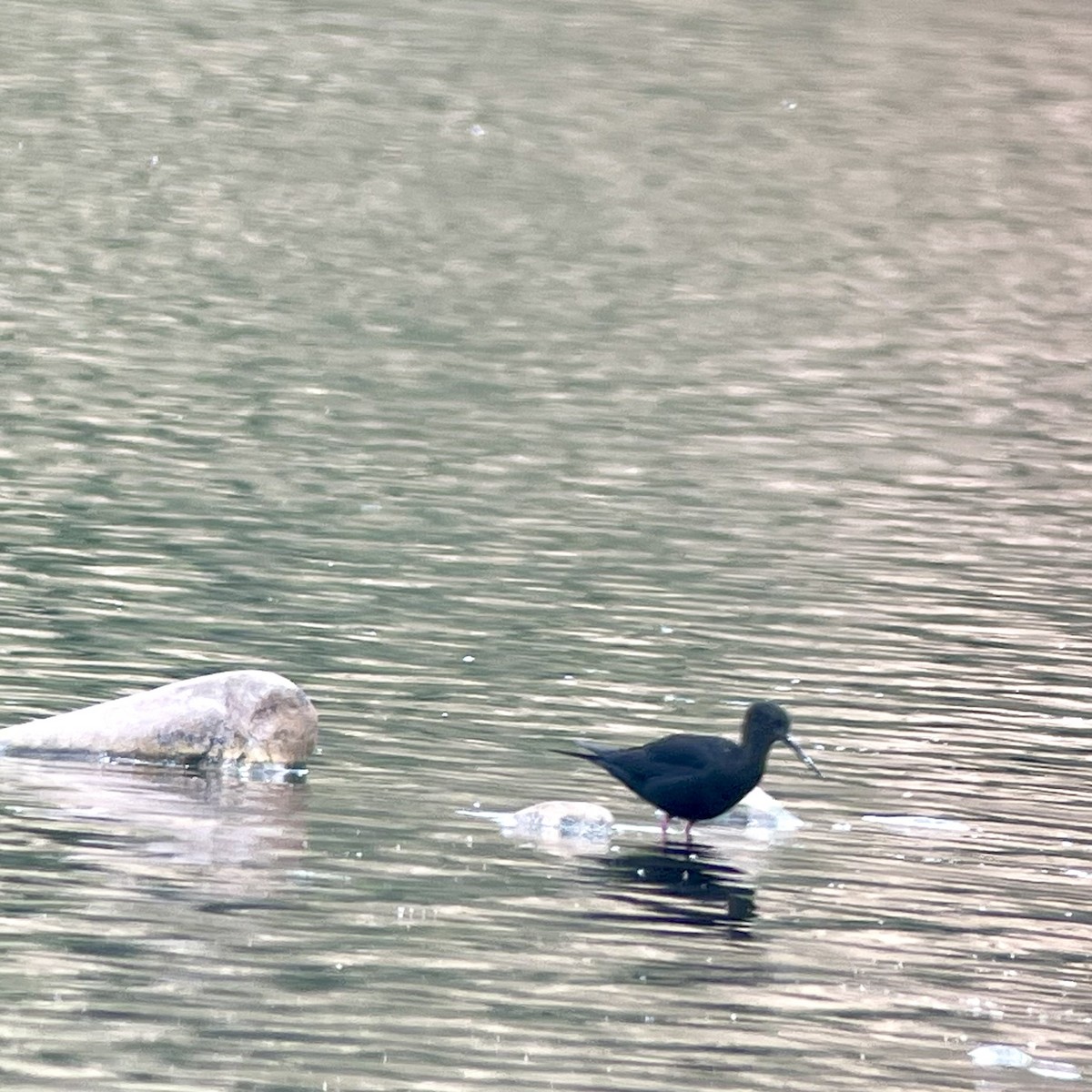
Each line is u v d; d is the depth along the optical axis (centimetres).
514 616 1930
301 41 5753
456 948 1167
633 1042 1064
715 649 1875
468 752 1538
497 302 3616
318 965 1128
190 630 1795
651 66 5750
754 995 1138
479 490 2428
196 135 4794
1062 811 1507
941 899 1310
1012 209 4784
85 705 1566
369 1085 994
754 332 3575
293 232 4041
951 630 2005
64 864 1243
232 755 1459
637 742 1581
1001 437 2983
